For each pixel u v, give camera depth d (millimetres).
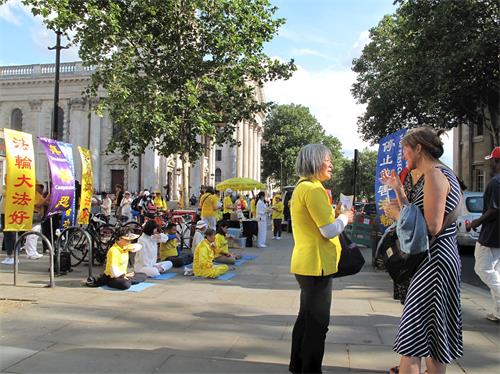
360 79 31797
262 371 4164
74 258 10633
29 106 53094
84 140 50281
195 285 8430
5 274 9211
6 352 4582
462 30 20578
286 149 84062
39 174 51844
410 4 22062
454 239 3209
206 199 14133
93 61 14188
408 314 3186
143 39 14625
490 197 5504
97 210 19531
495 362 4441
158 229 9586
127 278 8109
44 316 5941
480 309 6617
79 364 4289
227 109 16219
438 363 3227
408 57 22469
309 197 3678
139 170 47938
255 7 15531
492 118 23844
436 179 3074
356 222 12609
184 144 16078
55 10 12859
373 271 10414
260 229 16016
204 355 4578
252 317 6082
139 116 13672
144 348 4762
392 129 28812
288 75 16109
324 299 3840
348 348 4832
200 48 15570
